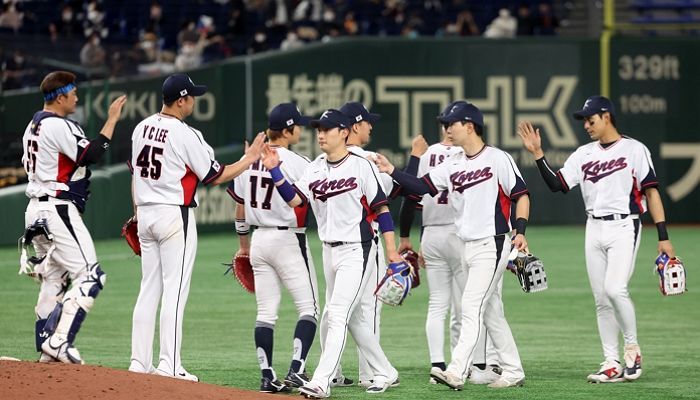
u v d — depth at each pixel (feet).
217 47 300.40
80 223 100.42
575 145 283.79
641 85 285.64
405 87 279.28
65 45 249.14
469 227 101.40
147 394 82.48
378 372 101.81
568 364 118.73
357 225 96.84
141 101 254.47
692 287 184.75
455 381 99.25
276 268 100.83
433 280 108.47
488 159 101.19
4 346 127.85
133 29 311.27
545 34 321.93
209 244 247.50
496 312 104.63
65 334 95.76
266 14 321.32
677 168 287.28
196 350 127.13
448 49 280.31
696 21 326.85
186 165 99.25
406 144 279.28
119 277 194.59
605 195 108.06
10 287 180.86
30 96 238.07
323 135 96.17
